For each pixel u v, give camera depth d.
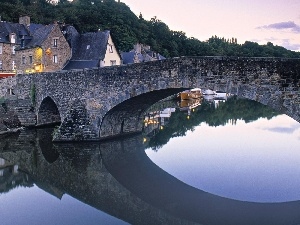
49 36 42.88
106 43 43.69
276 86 16.33
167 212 14.17
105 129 26.19
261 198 15.59
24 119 32.03
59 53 43.50
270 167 20.16
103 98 24.28
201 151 24.38
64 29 47.62
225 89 18.03
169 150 24.77
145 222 13.08
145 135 30.47
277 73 16.27
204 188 17.02
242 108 55.69
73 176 19.11
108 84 23.81
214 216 13.71
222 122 39.22
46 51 42.66
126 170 20.05
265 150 24.36
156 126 35.56
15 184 17.67
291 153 23.38
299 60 15.70
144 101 25.20
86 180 18.42
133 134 29.95
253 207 14.62
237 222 13.13
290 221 13.08
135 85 22.31
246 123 38.47
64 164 21.39
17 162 21.62
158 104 54.62
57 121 33.78
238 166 20.47
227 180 18.03
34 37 46.34
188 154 23.59
